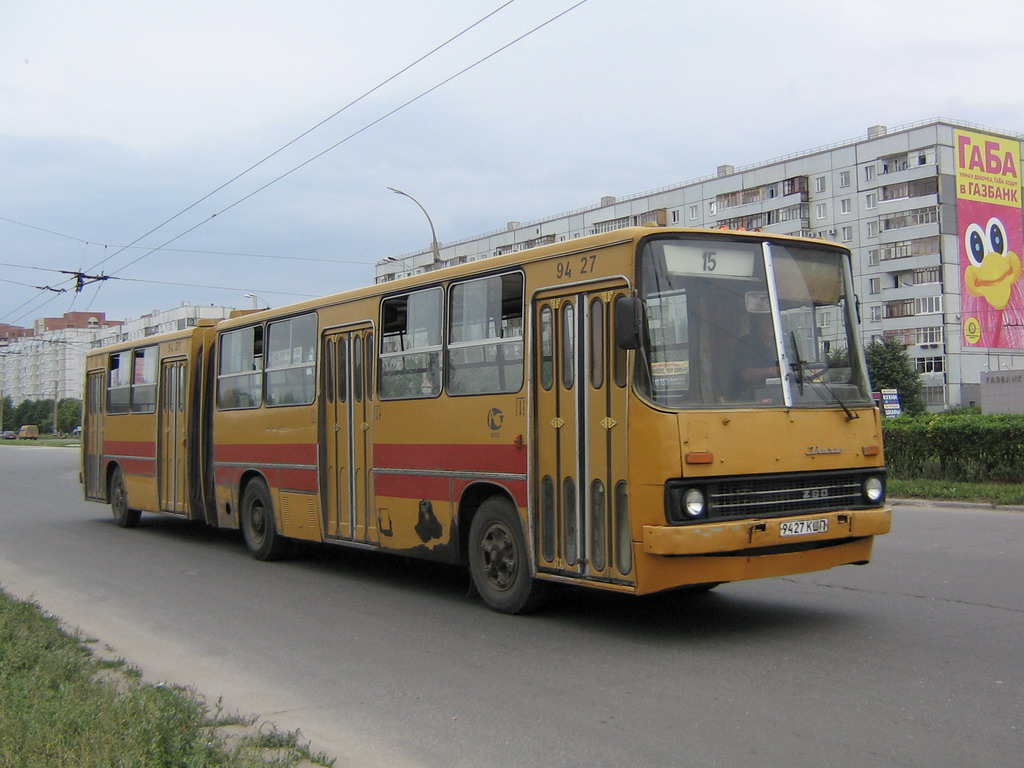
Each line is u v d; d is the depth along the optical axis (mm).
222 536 16062
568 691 6480
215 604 10023
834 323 8266
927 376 70812
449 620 8875
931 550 11875
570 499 8023
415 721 6012
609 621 8523
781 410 7633
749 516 7371
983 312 53875
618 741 5477
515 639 7996
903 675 6492
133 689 6270
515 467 8602
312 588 10859
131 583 11398
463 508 9391
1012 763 4910
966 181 54062
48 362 164125
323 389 11578
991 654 6965
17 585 11359
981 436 18312
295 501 12109
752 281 7887
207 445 14562
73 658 7090
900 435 19797
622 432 7496
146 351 16453
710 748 5289
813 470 7711
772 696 6152
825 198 75562
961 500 16812
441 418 9570
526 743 5527
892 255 72250
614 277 7668
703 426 7262
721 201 79375
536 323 8406
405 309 10227
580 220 79500
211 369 14547
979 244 54188
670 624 8305
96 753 4918
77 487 28969
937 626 7883
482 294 9125
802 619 8305
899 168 71875
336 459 11312
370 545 10688
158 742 5129
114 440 17609
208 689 6871
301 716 6199
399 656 7633
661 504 7148
